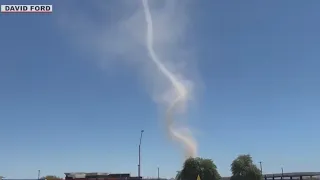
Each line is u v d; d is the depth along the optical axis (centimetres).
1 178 10475
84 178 7969
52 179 9356
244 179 6419
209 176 6150
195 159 6269
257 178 6506
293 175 11031
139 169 6316
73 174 8294
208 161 6262
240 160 6569
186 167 6231
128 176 8181
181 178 6291
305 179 10844
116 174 8219
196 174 6128
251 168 6488
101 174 8544
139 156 6356
